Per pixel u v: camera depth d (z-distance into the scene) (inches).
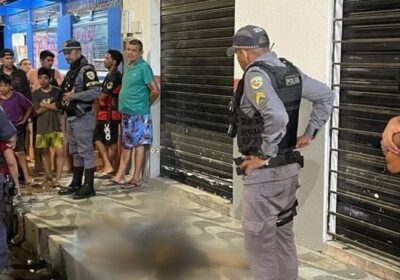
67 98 259.9
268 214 139.4
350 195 177.9
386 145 98.4
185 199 261.0
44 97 293.4
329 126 181.0
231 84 239.8
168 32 283.3
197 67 261.9
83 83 259.6
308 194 188.7
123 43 309.7
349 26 174.7
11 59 305.4
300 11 186.2
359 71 172.1
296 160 141.5
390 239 166.9
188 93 270.4
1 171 175.5
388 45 162.7
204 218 229.9
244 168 138.9
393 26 161.2
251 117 136.1
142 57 288.7
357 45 172.1
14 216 240.1
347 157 178.7
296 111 139.2
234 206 228.8
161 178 290.8
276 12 196.2
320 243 185.9
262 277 141.9
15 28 546.0
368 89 169.8
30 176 318.7
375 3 165.6
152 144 292.2
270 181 137.9
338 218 183.3
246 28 140.5
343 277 165.9
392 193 164.9
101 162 313.4
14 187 189.2
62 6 416.8
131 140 279.6
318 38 180.2
